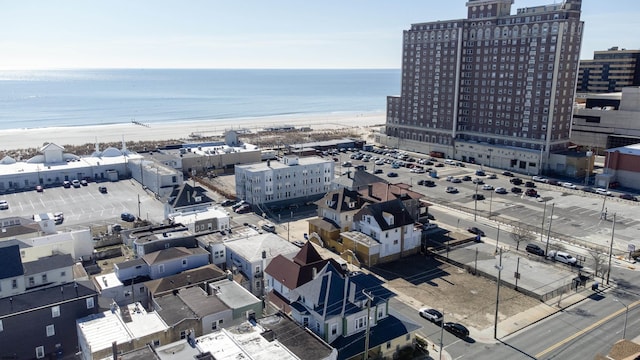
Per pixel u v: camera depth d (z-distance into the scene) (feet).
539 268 282.15
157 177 431.02
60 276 223.30
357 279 217.36
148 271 241.35
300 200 422.82
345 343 185.78
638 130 561.84
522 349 200.75
